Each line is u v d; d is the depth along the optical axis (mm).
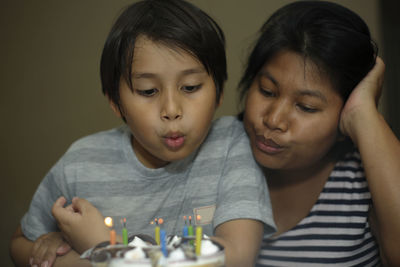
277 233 1076
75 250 843
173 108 791
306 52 846
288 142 883
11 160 1917
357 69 926
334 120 912
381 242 971
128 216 943
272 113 873
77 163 976
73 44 1831
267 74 884
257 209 846
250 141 971
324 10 928
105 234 790
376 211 932
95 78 1830
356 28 937
